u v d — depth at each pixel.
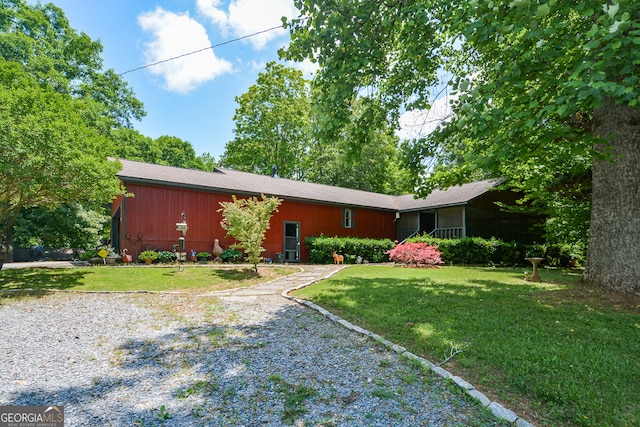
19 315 5.06
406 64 6.71
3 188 7.61
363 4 5.06
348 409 2.45
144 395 2.66
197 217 13.45
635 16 3.48
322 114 5.43
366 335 4.15
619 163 5.85
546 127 4.92
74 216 15.70
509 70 4.29
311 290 7.19
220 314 5.25
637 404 2.47
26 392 2.71
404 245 12.84
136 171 12.64
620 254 5.82
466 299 6.02
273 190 15.64
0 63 7.76
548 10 3.44
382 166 28.12
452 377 2.93
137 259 12.00
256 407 2.48
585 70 3.59
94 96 21.28
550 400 2.56
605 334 4.05
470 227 16.53
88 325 4.61
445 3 4.95
